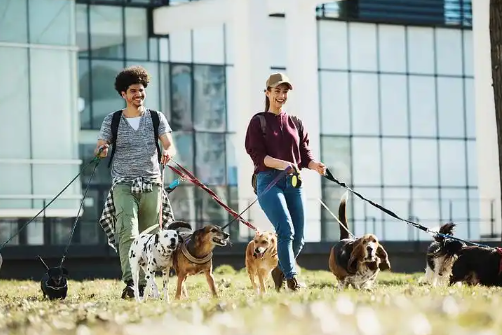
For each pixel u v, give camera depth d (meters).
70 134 25.09
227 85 30.00
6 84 24.56
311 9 25.47
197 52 29.64
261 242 10.34
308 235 25.27
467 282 11.34
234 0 26.25
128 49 28.70
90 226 25.41
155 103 29.00
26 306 8.64
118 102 28.53
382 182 30.98
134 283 9.92
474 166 32.12
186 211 28.08
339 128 30.69
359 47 31.02
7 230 24.45
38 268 21.41
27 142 24.64
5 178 24.34
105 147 10.09
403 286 10.66
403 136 31.33
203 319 6.25
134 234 10.09
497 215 26.22
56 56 25.06
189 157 29.44
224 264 22.06
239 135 24.64
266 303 7.13
